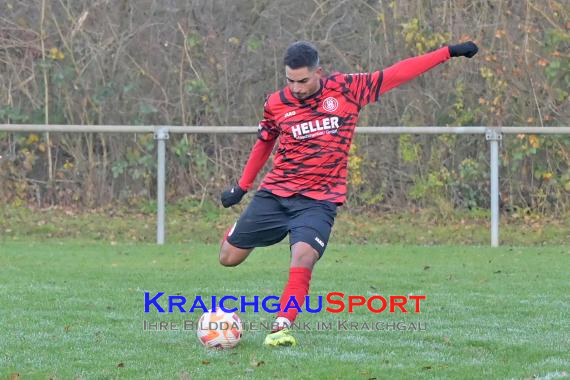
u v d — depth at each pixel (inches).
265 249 1414.9
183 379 620.7
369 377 626.2
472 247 1469.0
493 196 1497.3
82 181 1801.2
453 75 1803.6
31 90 1847.9
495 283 1092.5
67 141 1801.2
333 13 1886.1
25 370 654.5
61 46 1852.9
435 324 839.7
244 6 1897.1
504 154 1723.7
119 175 1797.5
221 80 1875.0
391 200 1766.7
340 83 738.2
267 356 693.9
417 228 1664.6
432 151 1744.6
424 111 1809.8
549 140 1711.4
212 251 1400.1
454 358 693.3
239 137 1822.1
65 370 652.7
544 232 1612.9
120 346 737.6
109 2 1871.3
